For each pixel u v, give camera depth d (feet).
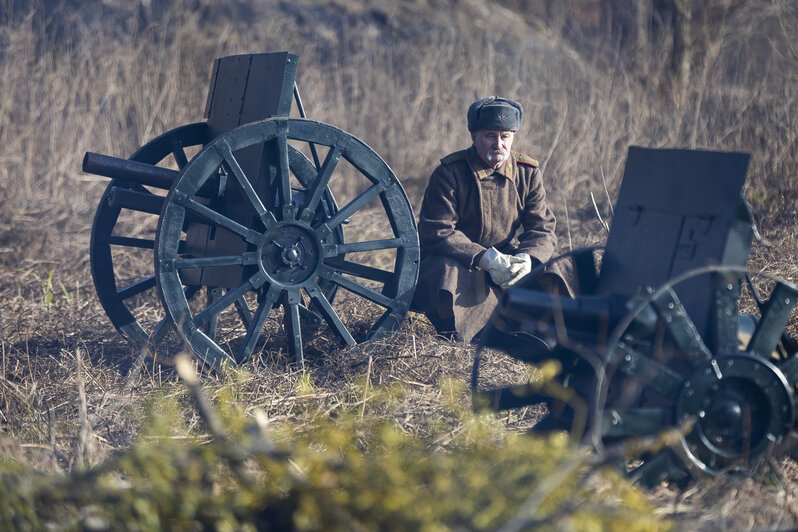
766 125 62.13
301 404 30.40
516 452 18.38
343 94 81.25
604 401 23.44
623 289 26.22
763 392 22.00
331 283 38.75
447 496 17.17
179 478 18.60
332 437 21.65
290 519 17.99
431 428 27.43
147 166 35.06
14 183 66.03
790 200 54.54
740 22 80.48
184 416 29.25
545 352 28.25
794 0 78.79
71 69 75.10
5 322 42.27
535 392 27.17
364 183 71.31
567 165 67.31
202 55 85.40
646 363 22.02
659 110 72.59
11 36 75.41
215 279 36.55
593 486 20.86
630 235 26.68
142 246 39.01
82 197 65.16
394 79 84.23
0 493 18.63
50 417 27.17
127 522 17.98
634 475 22.08
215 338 39.75
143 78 74.02
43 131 69.67
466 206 37.70
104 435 27.89
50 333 40.63
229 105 37.70
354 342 35.06
